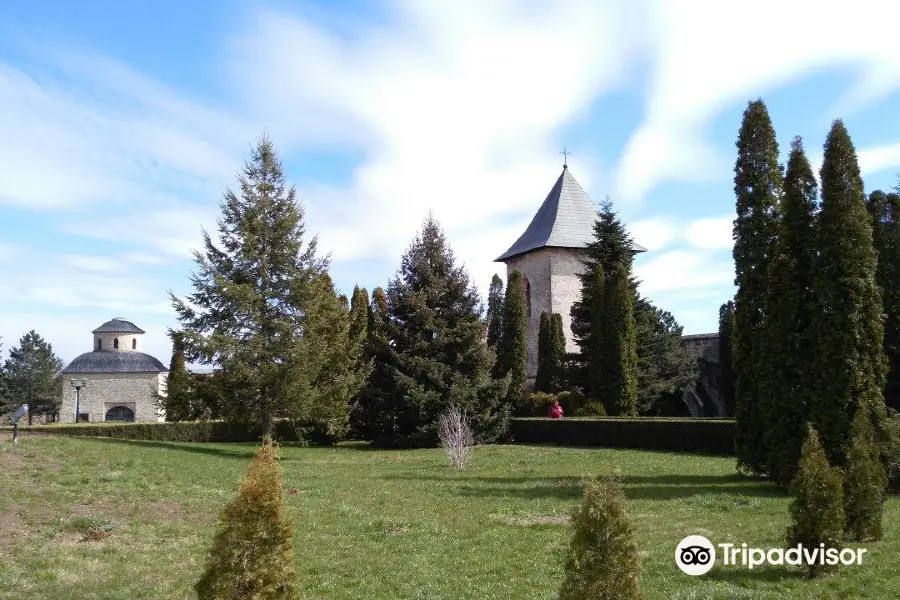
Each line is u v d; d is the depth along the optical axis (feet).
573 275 146.00
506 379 99.81
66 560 28.32
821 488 27.09
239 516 17.94
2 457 47.78
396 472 63.16
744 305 54.70
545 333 126.82
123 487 42.75
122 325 184.96
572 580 17.53
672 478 55.06
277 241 83.10
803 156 51.08
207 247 81.61
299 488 51.70
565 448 87.66
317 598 25.21
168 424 109.40
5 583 24.88
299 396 79.66
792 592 24.57
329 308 88.79
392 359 101.09
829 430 46.93
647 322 126.82
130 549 30.94
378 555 31.17
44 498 37.52
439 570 28.71
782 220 51.03
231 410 80.53
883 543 31.17
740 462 53.67
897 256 60.90
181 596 25.20
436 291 100.48
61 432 103.60
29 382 211.82
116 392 171.01
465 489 50.67
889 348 60.59
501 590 25.80
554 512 40.65
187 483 47.29
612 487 18.17
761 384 50.72
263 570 17.48
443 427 77.36
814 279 48.98
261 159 84.23
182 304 80.18
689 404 138.82
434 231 104.58
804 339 48.78
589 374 116.47
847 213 48.19
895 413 51.44
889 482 46.39
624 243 128.47
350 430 103.96
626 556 17.42
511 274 119.24
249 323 81.25
